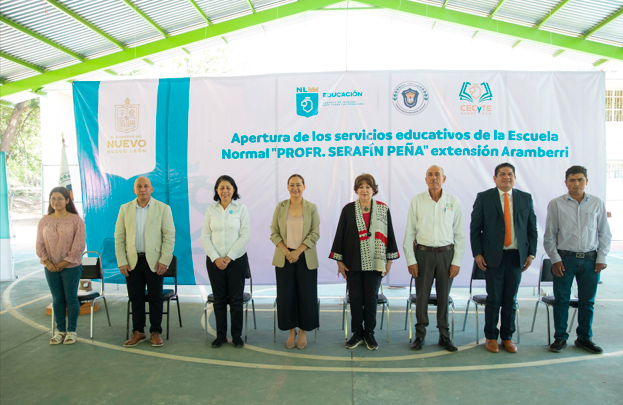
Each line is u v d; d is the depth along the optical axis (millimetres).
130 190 4934
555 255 3354
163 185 4914
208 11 6949
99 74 7742
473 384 2756
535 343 3533
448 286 3391
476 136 4766
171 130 4906
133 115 4941
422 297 3391
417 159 4773
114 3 5816
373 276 3385
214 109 4895
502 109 4770
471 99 4777
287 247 3449
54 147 8062
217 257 3441
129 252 3541
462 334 3797
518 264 3295
